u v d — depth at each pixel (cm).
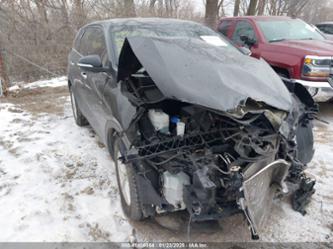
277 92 232
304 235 246
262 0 1705
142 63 222
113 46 321
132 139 232
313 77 477
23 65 921
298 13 2098
